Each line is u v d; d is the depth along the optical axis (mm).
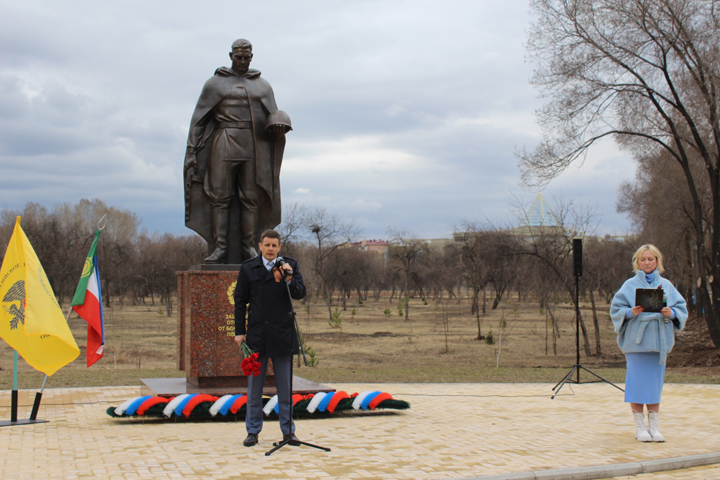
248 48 8648
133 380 10906
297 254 48469
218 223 8641
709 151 19484
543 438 6137
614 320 6195
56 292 45625
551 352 21938
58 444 5609
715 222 17344
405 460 5074
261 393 5641
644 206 31625
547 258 21453
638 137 18188
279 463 4914
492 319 40156
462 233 40969
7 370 14391
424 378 11906
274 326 5527
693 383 11234
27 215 47938
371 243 111188
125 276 50125
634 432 6535
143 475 4500
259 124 8727
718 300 17281
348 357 19859
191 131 8711
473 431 6480
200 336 7758
